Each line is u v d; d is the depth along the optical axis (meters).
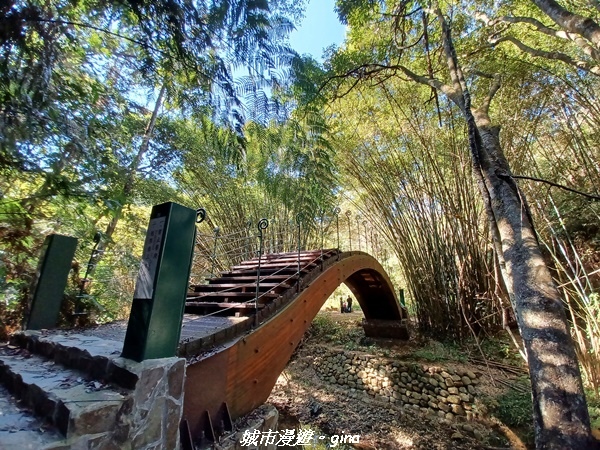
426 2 2.82
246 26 1.22
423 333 5.48
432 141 4.56
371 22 3.72
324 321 7.06
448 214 4.71
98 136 2.46
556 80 3.50
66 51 1.81
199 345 1.81
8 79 1.34
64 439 0.91
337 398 5.02
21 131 1.56
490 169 1.89
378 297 5.81
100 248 2.95
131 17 1.34
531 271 1.54
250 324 2.30
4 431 0.95
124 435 1.06
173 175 4.88
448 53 2.29
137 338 1.26
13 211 2.17
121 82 2.44
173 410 1.28
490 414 3.65
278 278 3.25
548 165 4.01
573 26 1.63
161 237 1.37
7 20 1.12
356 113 4.82
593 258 3.45
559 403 1.27
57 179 2.02
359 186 5.69
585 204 3.57
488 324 4.69
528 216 1.72
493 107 4.13
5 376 1.47
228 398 1.85
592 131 3.55
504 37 3.10
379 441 3.87
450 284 4.95
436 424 3.96
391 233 5.61
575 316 3.09
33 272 2.48
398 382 4.66
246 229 5.15
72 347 1.50
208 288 3.33
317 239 5.73
